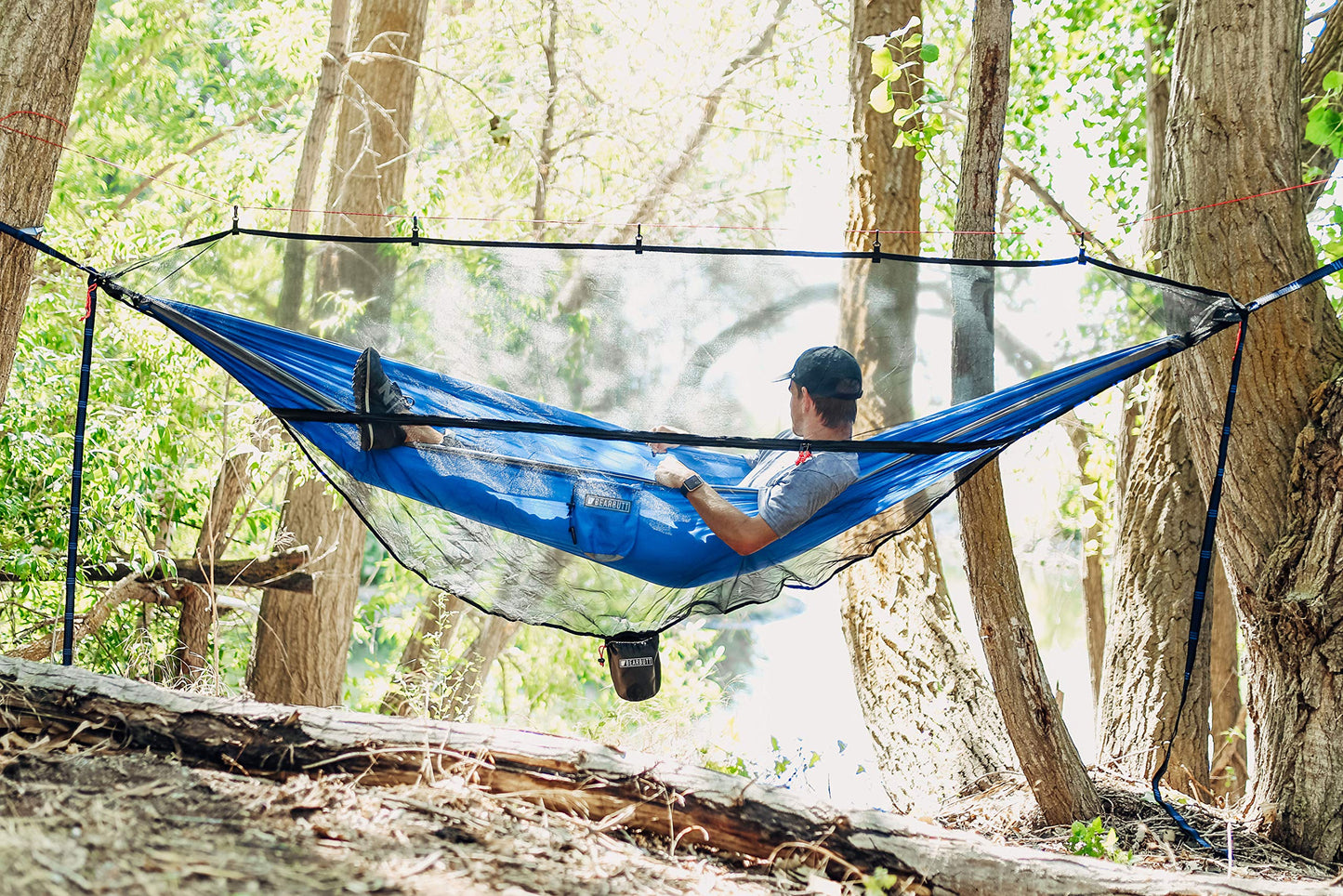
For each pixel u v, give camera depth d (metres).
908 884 2.56
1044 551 11.25
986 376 3.66
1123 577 5.74
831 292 3.76
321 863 2.08
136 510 6.21
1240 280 3.77
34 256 3.57
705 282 3.80
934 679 5.54
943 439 3.45
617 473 3.47
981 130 3.92
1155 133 6.34
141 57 12.27
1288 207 3.77
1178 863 3.58
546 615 3.55
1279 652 3.74
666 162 10.87
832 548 3.69
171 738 2.59
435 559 3.49
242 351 3.34
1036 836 3.95
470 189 11.18
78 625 6.26
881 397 3.67
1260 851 3.65
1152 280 3.54
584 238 10.53
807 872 2.56
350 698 11.29
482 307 3.82
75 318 6.68
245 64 13.28
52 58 3.52
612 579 3.55
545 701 12.38
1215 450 3.92
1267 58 3.77
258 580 7.03
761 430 3.67
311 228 8.12
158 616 7.52
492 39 10.90
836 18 9.72
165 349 6.54
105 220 7.05
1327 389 3.68
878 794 5.43
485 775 2.66
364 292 3.80
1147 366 3.46
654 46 11.37
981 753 5.10
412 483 3.37
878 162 6.26
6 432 5.48
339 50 8.16
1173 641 5.46
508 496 3.40
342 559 7.76
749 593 3.67
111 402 6.32
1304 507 3.71
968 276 3.70
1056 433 9.38
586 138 11.01
